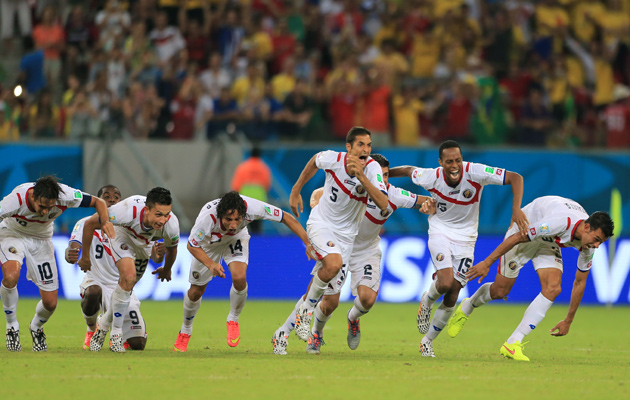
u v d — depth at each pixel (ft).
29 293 178.60
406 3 237.86
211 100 205.67
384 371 80.74
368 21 234.58
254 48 220.84
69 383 70.18
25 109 197.26
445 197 96.68
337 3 236.43
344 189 92.94
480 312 171.32
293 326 95.35
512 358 94.63
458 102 204.64
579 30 239.09
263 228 191.01
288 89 215.51
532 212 100.12
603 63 234.58
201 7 224.12
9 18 219.00
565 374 81.87
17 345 93.20
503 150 193.36
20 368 78.48
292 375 76.64
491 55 228.63
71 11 220.43
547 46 231.09
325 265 91.30
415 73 224.74
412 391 68.80
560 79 221.87
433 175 97.35
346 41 226.58
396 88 215.10
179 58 212.84
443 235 96.63
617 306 186.70
